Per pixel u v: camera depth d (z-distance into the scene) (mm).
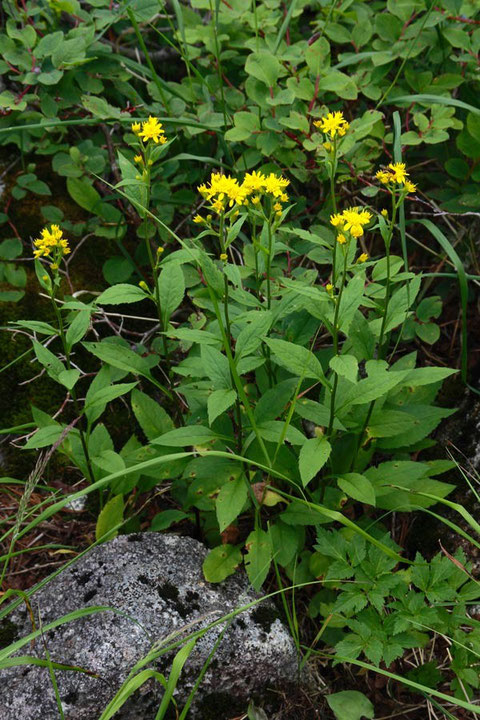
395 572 2305
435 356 2871
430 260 3064
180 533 2498
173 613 2023
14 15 3137
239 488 2051
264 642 2029
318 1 3193
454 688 2057
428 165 3152
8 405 2797
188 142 3145
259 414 2139
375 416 2223
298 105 2922
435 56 2988
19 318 2914
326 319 1957
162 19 3426
